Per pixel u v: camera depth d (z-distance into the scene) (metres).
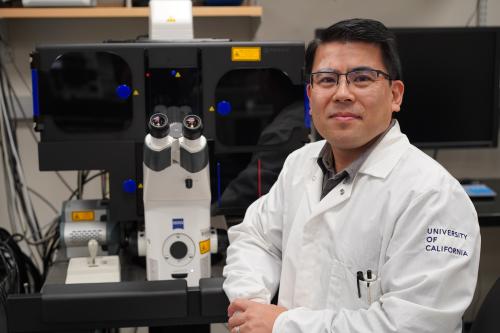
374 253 1.38
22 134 2.80
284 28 2.84
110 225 1.97
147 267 1.79
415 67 2.62
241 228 1.75
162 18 2.02
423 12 2.88
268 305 1.44
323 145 1.63
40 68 1.84
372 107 1.37
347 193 1.43
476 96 2.66
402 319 1.25
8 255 2.18
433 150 2.93
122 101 1.91
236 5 2.57
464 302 1.27
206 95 1.90
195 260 1.77
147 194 1.72
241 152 1.95
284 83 1.99
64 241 1.94
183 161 1.67
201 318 1.66
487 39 2.63
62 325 1.62
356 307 1.38
